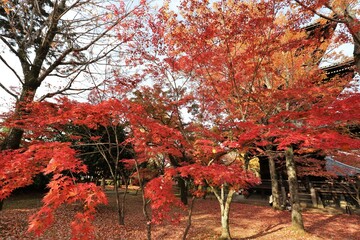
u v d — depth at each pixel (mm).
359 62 6348
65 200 3418
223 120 7816
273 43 6836
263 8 6234
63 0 7691
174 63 7227
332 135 4008
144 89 7875
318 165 14516
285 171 20406
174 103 7246
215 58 6715
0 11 8492
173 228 10188
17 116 6188
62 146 4246
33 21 7352
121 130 12711
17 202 14594
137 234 9266
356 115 4027
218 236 9055
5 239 7500
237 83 7672
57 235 8492
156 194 4434
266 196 20797
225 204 8898
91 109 4680
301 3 5754
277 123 4887
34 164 4152
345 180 15867
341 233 9734
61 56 7094
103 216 12188
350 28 6000
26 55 7082
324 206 15297
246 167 7871
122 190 26219
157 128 4941
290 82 9562
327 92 6105
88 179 15844
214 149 5180
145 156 7207
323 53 9648
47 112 5684
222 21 6477
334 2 6484
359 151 9977
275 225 11109
